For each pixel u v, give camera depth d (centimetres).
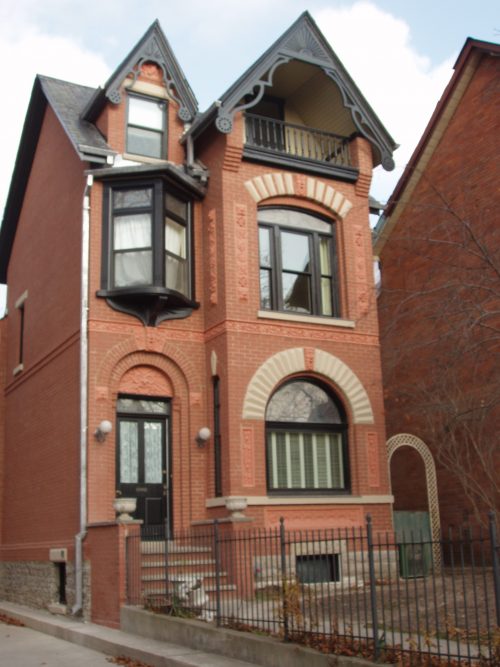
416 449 1853
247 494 1475
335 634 852
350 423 1627
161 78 1745
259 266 1622
